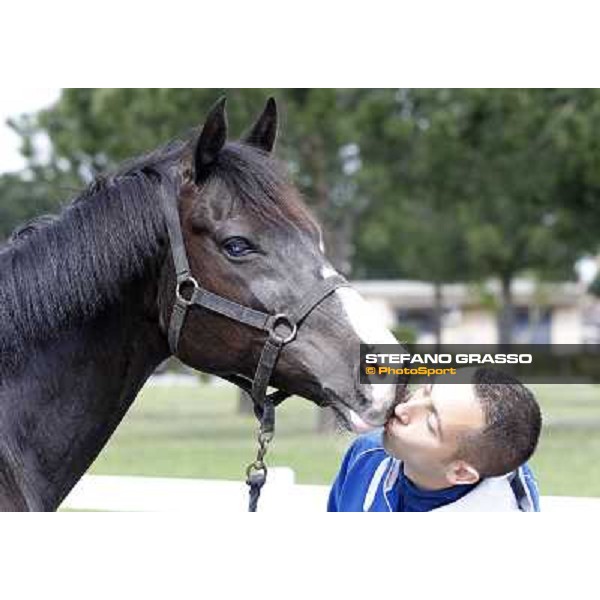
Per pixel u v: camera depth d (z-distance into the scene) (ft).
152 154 11.82
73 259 11.00
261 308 11.06
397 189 67.26
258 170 11.36
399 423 10.82
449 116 56.85
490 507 11.41
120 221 11.16
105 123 55.67
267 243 11.10
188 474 34.04
